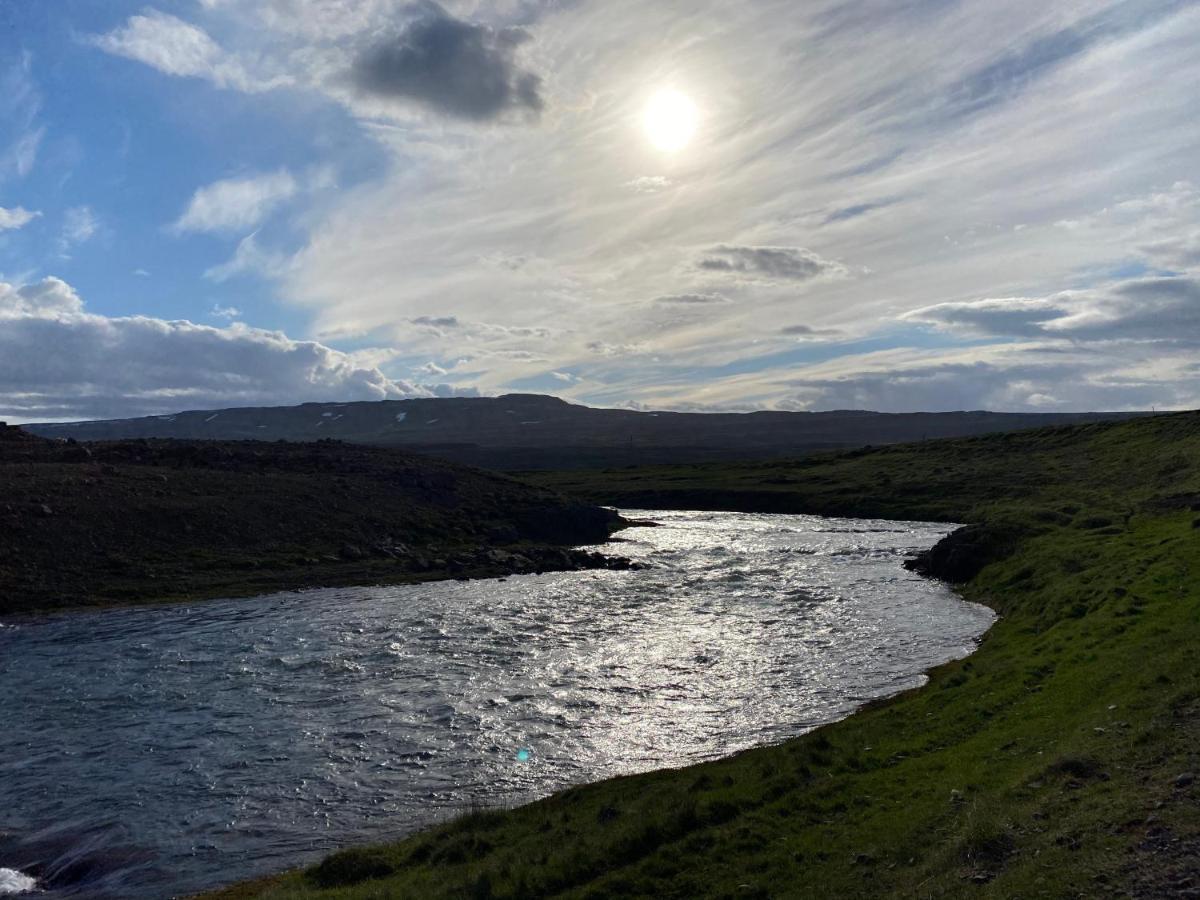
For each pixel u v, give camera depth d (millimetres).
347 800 23406
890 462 145500
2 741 28297
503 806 22594
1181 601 28359
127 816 22562
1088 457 114562
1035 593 42875
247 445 95312
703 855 15625
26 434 85312
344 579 59719
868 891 13156
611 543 83500
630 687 33312
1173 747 15211
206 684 34781
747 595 53781
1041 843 12977
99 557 57531
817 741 23281
